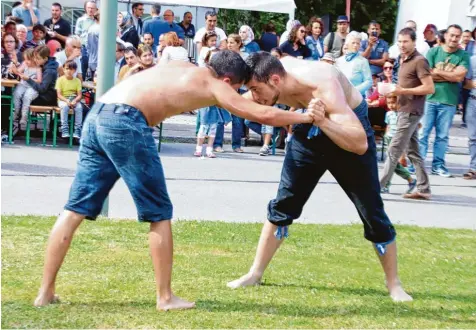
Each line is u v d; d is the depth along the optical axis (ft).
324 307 19.11
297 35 52.08
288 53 52.21
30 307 17.60
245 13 86.84
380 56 56.44
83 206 17.83
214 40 48.67
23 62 47.42
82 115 47.21
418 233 29.66
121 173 17.48
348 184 20.12
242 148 51.49
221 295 19.56
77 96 46.70
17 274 20.29
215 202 33.76
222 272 21.93
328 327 17.54
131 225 27.14
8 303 17.81
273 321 17.67
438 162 46.06
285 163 20.65
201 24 71.56
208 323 17.21
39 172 37.76
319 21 54.19
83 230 25.84
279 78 18.60
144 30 57.52
